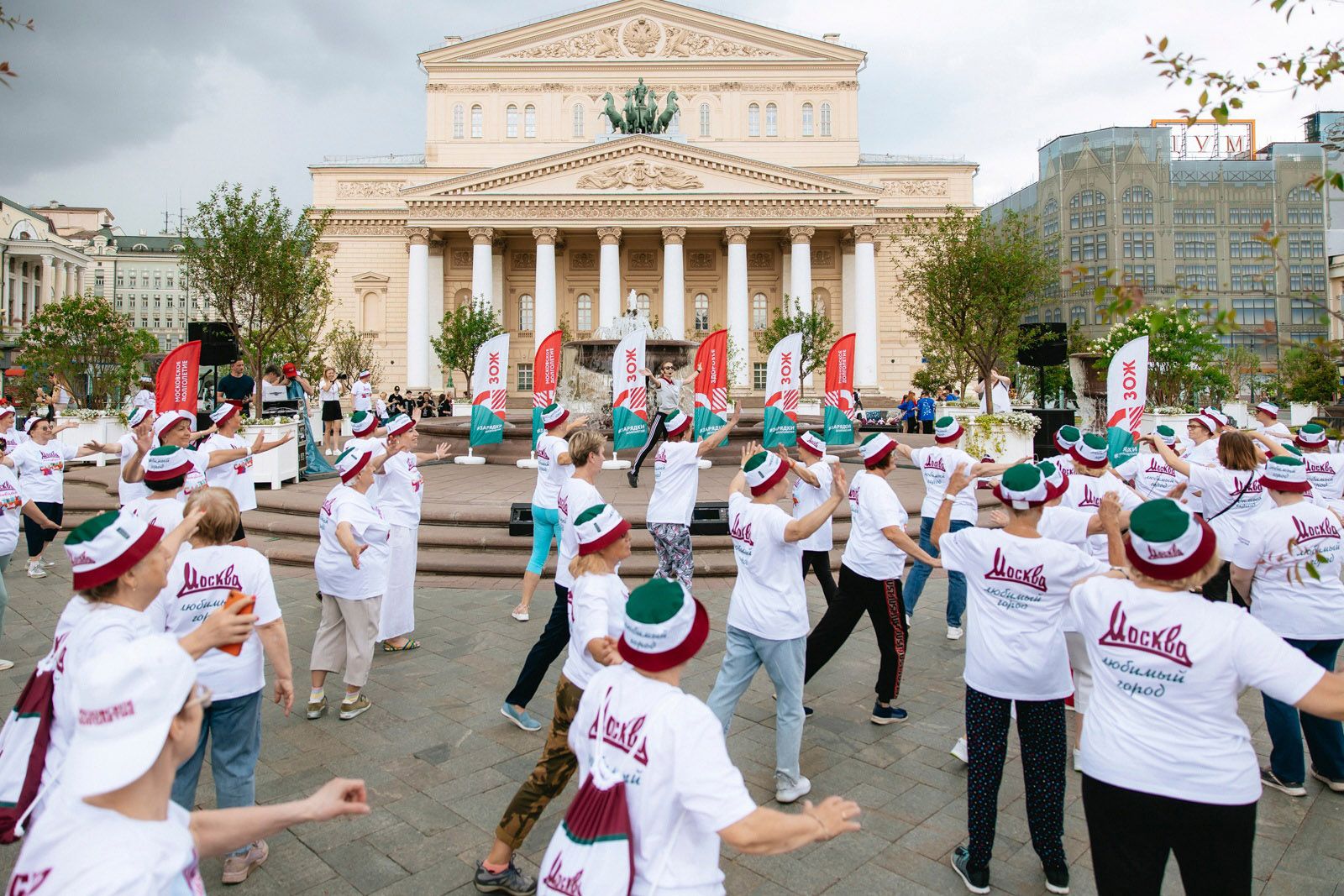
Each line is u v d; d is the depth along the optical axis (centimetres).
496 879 369
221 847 216
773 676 456
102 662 184
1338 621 475
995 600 378
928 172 5372
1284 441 975
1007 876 390
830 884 381
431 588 960
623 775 232
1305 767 498
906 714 580
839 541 1092
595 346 2186
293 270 1714
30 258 7156
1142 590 284
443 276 5303
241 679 380
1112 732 283
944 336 2000
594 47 5550
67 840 177
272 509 1262
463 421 2391
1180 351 2097
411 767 503
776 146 5512
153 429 743
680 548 686
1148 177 6431
